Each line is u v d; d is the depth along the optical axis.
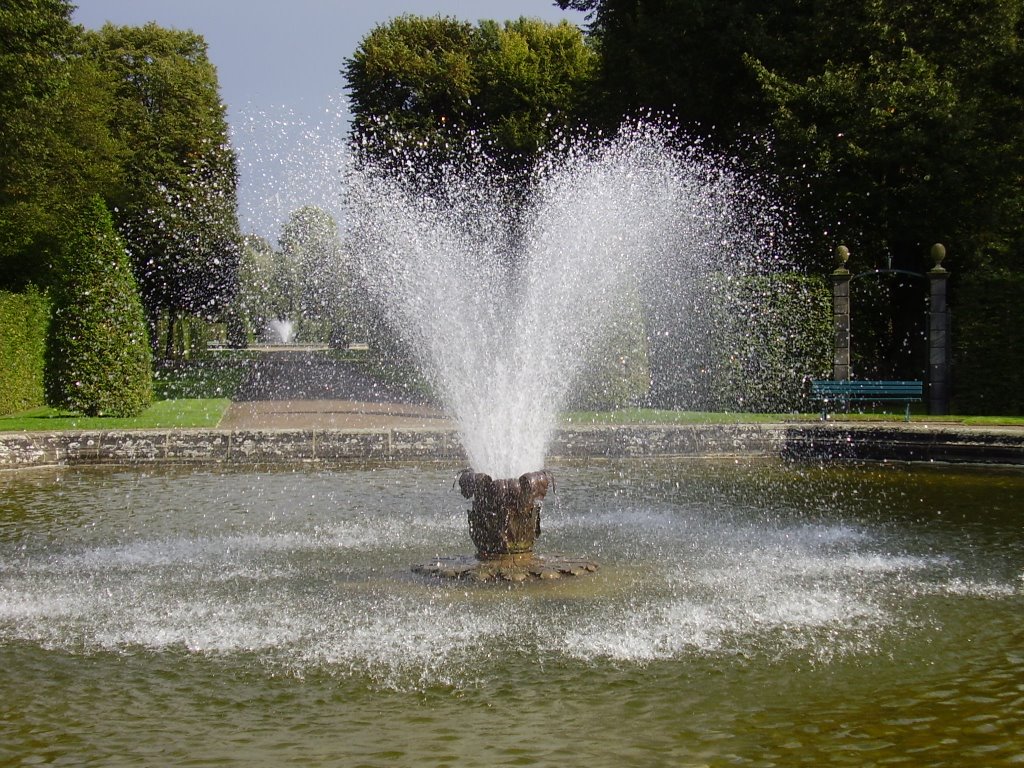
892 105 22.38
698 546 9.02
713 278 21.02
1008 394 19.36
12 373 21.23
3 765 4.43
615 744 4.62
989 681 5.41
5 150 25.80
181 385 30.28
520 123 33.09
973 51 22.92
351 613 6.79
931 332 19.30
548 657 5.84
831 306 20.72
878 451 15.90
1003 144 22.81
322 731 4.79
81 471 14.93
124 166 34.12
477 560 8.16
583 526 10.06
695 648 6.00
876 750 4.55
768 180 24.28
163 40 37.66
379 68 34.69
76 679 5.54
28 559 8.60
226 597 7.25
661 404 21.45
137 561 8.50
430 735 4.73
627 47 27.50
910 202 23.28
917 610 6.82
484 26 36.94
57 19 25.86
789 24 25.25
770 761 4.43
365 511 11.08
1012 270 20.06
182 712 5.05
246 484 13.38
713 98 26.34
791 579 7.73
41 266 29.17
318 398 25.34
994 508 11.05
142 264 36.16
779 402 20.69
